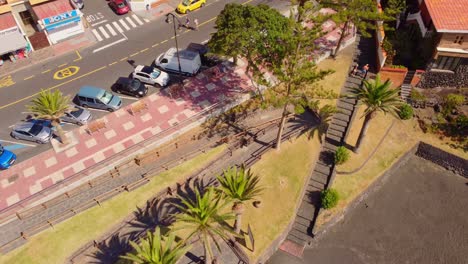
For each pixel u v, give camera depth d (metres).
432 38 38.22
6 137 37.50
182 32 50.03
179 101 39.97
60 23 47.53
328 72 29.39
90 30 50.91
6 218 30.81
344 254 31.86
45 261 28.73
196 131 37.34
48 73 44.75
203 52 44.75
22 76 44.44
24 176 33.75
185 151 35.69
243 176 26.59
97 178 33.53
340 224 33.72
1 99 41.66
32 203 31.66
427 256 31.73
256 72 32.94
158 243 23.91
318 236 32.66
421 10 40.78
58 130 34.97
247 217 31.95
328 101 39.47
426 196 35.78
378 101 31.27
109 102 39.19
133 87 40.34
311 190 34.94
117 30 50.81
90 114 38.81
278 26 34.31
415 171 37.84
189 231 30.36
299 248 32.06
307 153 36.25
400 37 43.19
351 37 45.66
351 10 38.19
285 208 32.75
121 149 35.44
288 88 31.08
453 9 37.41
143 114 38.78
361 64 42.91
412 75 40.50
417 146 38.62
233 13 35.66
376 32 44.84
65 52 47.50
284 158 35.69
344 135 37.53
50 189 32.53
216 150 35.84
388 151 37.44
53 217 31.03
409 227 33.56
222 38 35.44
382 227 33.56
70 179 33.19
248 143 36.44
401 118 39.75
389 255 31.80
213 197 28.67
